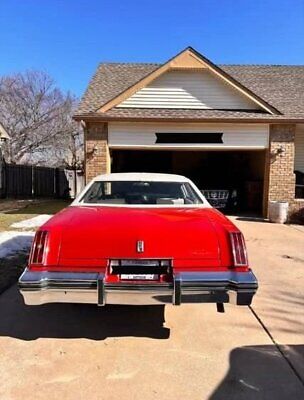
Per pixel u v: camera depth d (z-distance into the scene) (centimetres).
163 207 465
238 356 346
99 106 1268
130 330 401
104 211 430
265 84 1572
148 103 1282
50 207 1536
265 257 726
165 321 425
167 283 344
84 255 350
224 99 1282
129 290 342
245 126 1241
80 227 364
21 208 1493
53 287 342
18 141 3328
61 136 3434
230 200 1427
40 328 403
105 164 1231
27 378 307
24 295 340
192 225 373
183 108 1284
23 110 3444
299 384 304
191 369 323
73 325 412
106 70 1675
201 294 345
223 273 349
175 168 1744
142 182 523
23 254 703
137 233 356
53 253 352
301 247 824
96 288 341
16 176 1956
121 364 331
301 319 432
